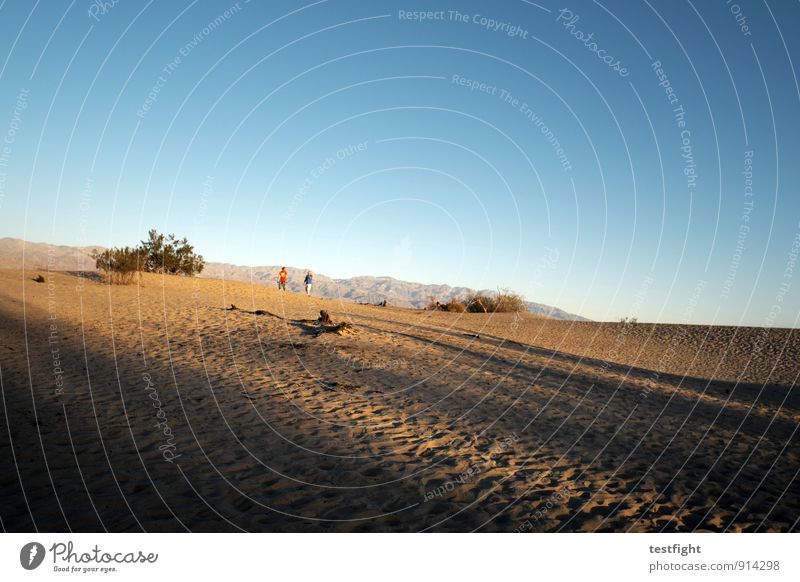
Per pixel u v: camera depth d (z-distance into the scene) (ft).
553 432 22.88
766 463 20.08
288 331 45.62
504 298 120.67
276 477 15.24
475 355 45.14
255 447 17.58
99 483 13.76
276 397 24.48
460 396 28.68
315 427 20.47
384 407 24.67
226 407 22.02
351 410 23.54
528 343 61.00
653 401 32.19
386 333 52.95
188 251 103.86
